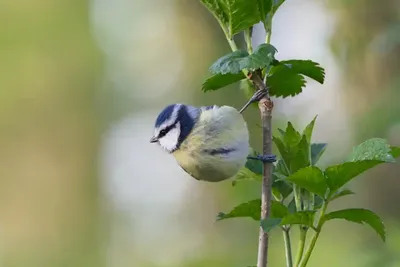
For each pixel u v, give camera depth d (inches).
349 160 118.7
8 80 659.4
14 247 619.8
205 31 567.2
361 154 117.7
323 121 409.7
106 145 659.4
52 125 658.8
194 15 571.2
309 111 430.0
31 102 659.4
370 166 115.8
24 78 661.3
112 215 637.9
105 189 650.8
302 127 421.7
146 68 637.9
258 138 485.7
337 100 391.9
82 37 668.1
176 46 581.6
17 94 658.8
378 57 363.3
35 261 610.9
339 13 378.9
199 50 568.1
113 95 660.1
